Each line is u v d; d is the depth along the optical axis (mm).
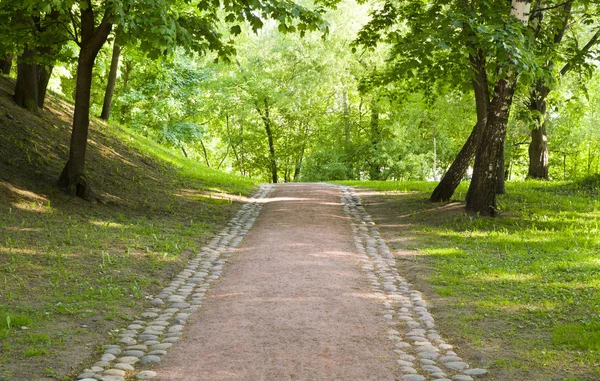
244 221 15289
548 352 6277
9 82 19250
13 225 10977
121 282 8883
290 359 6031
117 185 16422
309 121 42031
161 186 18266
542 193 18812
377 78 17609
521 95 21922
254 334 6793
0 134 15273
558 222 14109
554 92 19078
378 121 37812
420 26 16047
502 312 7781
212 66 35594
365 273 10102
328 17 30438
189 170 23266
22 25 13789
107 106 24250
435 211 15688
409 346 6586
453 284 9281
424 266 10570
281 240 12555
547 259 10672
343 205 18281
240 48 35875
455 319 7594
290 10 11891
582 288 8688
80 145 14008
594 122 35500
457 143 37156
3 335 6289
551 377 5633
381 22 17156
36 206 12461
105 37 13734
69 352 6070
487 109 16219
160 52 12469
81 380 5422
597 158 45656
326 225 14547
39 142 16203
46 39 14156
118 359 6043
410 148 36219
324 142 41000
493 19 13234
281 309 7777
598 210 15719
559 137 36969
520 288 8898
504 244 12055
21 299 7625
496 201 16172
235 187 21812
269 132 42188
